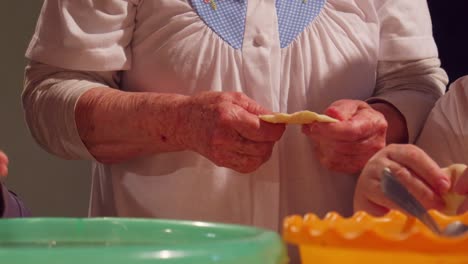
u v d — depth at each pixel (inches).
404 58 56.7
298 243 21.5
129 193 53.4
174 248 17.7
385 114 53.1
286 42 52.7
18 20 116.7
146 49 52.5
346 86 53.8
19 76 116.9
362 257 20.4
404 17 57.3
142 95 48.6
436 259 19.6
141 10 52.7
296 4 53.8
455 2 87.0
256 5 52.8
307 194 53.4
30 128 53.3
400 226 26.0
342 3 55.0
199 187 52.1
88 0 51.3
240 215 52.4
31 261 16.7
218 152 45.3
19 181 118.0
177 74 51.6
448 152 50.3
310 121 45.8
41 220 25.1
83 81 51.9
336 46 54.1
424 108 54.4
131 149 49.9
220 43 51.7
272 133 45.0
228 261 18.2
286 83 52.4
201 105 45.6
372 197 39.9
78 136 50.1
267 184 52.2
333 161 48.3
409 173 39.3
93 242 24.6
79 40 50.8
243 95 46.6
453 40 87.7
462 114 49.9
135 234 24.9
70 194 120.3
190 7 52.0
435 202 38.1
